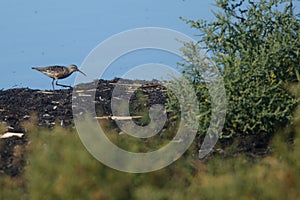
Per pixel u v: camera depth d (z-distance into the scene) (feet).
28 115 134.21
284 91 112.16
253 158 104.58
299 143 99.19
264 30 117.08
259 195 86.99
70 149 95.40
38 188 89.40
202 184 89.92
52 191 89.10
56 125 126.21
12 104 141.79
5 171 103.55
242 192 87.25
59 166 92.27
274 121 111.34
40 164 93.20
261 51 115.03
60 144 99.14
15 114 134.82
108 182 89.61
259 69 112.37
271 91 111.55
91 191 88.74
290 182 87.86
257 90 110.63
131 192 89.15
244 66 112.68
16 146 114.42
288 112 111.14
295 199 86.17
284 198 86.38
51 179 90.99
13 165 105.70
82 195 88.63
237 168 94.07
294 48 114.52
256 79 112.16
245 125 111.65
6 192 93.04
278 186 87.35
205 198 87.56
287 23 117.08
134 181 90.43
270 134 111.55
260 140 111.04
